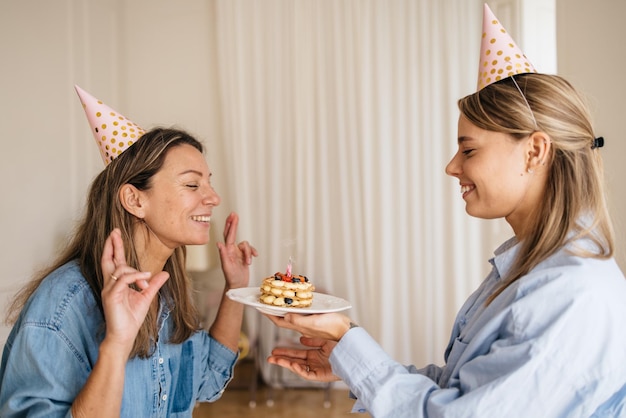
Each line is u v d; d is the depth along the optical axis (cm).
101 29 381
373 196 378
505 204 109
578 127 105
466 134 110
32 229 305
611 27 275
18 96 298
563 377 91
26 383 108
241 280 157
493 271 123
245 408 367
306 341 140
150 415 128
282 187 397
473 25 357
